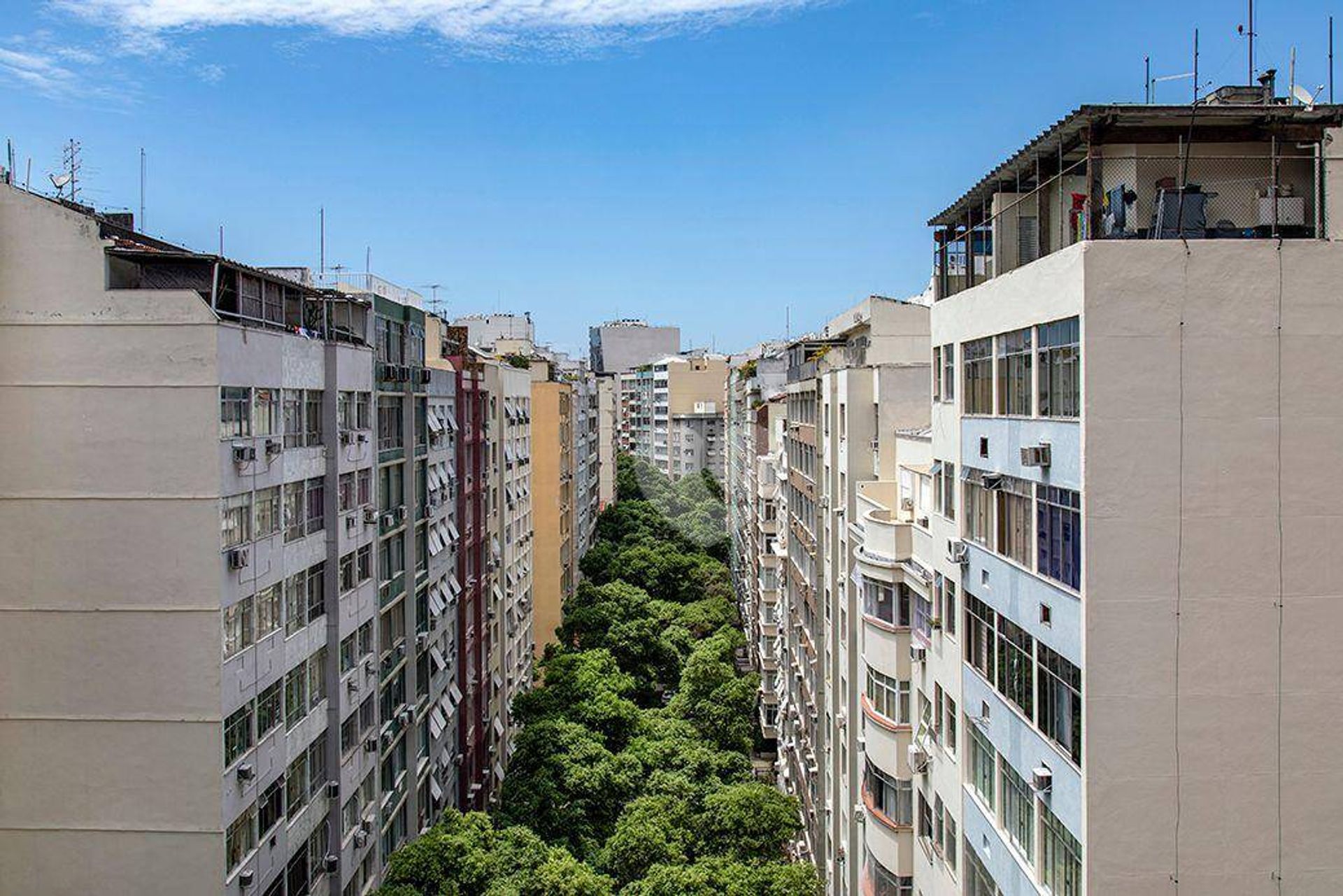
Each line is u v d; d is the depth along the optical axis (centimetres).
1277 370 1510
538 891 3073
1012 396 1864
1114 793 1526
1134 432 1515
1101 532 1520
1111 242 1513
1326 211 1658
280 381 2594
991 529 2014
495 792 5428
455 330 5409
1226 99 1988
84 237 2227
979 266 2331
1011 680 1898
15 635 2270
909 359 3672
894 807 2811
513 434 6206
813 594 4444
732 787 3962
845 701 3697
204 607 2247
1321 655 1523
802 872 3394
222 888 2262
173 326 2220
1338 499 1516
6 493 2258
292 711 2678
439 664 4138
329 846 2927
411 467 3803
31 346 2242
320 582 2884
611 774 4197
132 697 2261
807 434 4631
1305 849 1531
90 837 2281
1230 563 1520
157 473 2234
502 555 5759
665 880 3312
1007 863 1925
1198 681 1524
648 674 6519
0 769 2284
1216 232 1669
